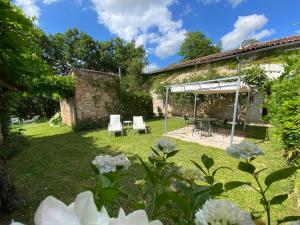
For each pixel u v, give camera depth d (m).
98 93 11.87
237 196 3.31
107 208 0.67
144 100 14.15
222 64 12.33
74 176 4.46
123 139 8.30
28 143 7.86
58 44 26.31
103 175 0.72
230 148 1.06
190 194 0.88
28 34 3.34
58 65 26.80
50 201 0.28
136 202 0.98
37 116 20.52
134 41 28.84
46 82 9.77
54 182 4.17
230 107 12.31
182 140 7.85
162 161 1.10
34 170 4.97
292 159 4.07
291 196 3.19
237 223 0.55
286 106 3.50
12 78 3.92
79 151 6.67
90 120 11.43
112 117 9.77
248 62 11.15
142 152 6.38
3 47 2.96
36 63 4.31
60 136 9.58
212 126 10.36
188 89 8.58
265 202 0.90
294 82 3.40
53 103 21.91
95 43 29.00
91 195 0.34
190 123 10.97
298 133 3.39
